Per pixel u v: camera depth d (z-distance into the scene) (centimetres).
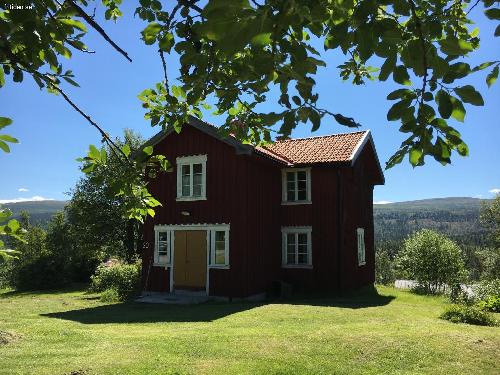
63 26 298
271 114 248
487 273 3741
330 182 1894
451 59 193
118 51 290
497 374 737
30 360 747
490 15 225
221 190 1719
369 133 2136
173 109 411
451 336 919
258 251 1752
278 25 190
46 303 1716
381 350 822
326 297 1756
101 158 352
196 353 789
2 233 284
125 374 680
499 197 4381
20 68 295
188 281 1758
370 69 389
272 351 802
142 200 421
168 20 303
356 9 192
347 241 1938
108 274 2222
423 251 2538
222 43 156
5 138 263
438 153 223
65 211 3406
